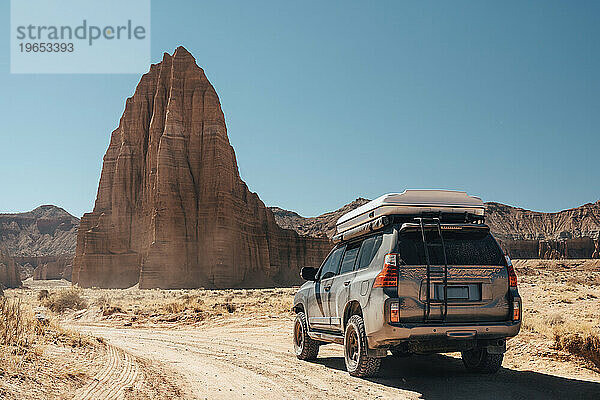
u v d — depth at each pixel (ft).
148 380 30.55
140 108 431.02
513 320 30.58
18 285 494.18
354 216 36.01
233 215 381.60
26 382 25.16
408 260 30.17
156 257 352.28
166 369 35.35
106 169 431.43
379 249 31.58
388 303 29.43
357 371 32.48
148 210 383.65
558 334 39.73
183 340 59.36
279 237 478.18
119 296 220.23
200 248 366.63
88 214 421.18
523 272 461.78
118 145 437.58
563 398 27.20
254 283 380.58
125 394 26.32
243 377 32.78
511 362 37.78
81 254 413.59
